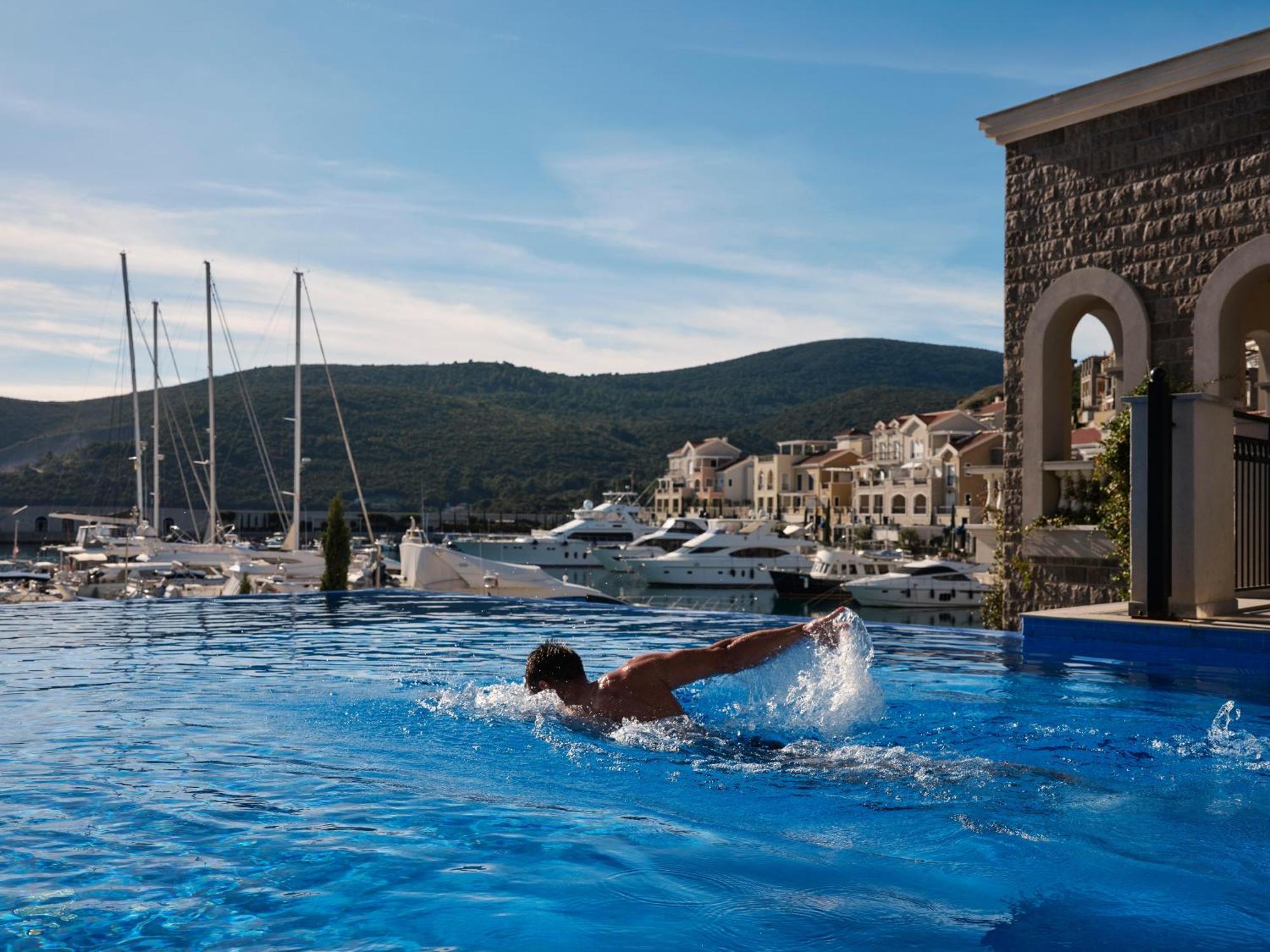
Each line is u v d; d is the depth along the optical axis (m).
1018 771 3.85
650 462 165.00
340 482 137.00
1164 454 8.48
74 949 1.99
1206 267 11.36
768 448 197.62
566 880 2.44
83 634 9.25
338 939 2.04
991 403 91.19
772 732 4.52
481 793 3.38
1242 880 2.58
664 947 2.01
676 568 59.19
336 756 3.96
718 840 2.86
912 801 3.41
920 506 82.00
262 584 40.47
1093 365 67.75
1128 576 11.45
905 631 9.80
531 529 120.81
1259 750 4.26
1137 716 5.07
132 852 2.63
